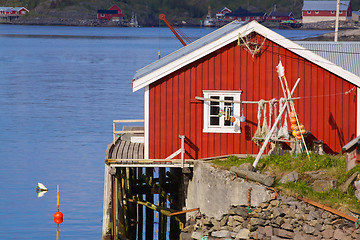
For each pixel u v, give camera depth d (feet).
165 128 247.70
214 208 220.64
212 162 235.61
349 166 198.29
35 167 430.61
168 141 247.91
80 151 483.10
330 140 250.57
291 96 237.45
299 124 246.06
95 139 527.81
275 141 238.89
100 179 401.29
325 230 196.34
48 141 517.55
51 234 304.09
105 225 248.11
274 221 204.13
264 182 204.64
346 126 249.96
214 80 247.09
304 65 247.70
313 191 204.74
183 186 279.49
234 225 213.05
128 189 296.30
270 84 248.11
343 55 285.84
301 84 248.32
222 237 215.92
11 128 574.15
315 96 248.93
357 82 246.88
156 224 325.42
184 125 247.70
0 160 450.30
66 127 580.71
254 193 207.10
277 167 222.28
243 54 246.68
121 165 238.89
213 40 252.01
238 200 210.59
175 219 287.48
